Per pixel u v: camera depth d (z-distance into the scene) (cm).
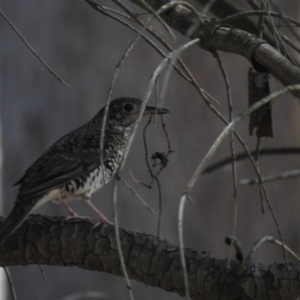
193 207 1384
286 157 1461
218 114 566
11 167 1367
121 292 1347
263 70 583
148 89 489
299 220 1459
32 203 834
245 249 1412
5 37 1361
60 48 1345
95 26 1338
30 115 1355
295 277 603
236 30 598
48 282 1355
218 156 1387
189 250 643
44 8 1350
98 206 1323
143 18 1298
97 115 956
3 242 679
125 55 520
